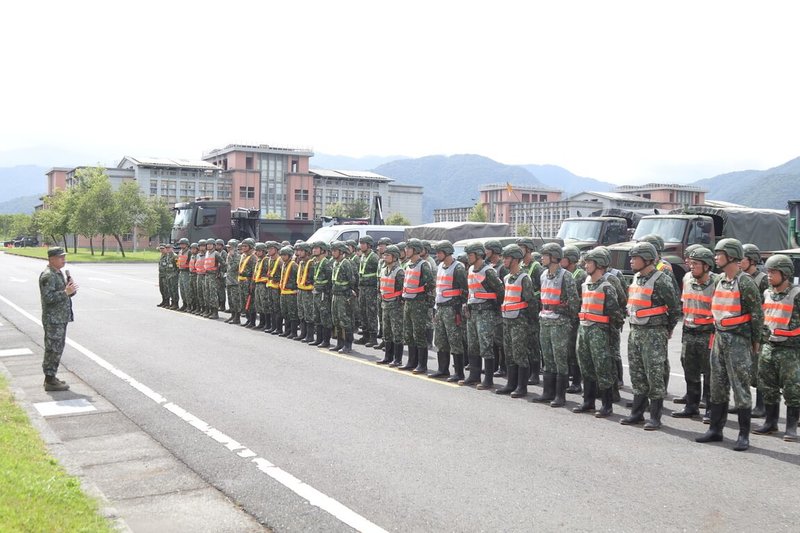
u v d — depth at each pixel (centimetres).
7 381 1008
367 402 930
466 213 17512
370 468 657
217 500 583
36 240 11600
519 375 998
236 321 1808
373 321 1467
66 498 530
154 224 6906
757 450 740
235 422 820
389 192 13188
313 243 1478
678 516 549
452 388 1045
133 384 1027
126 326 1692
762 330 746
